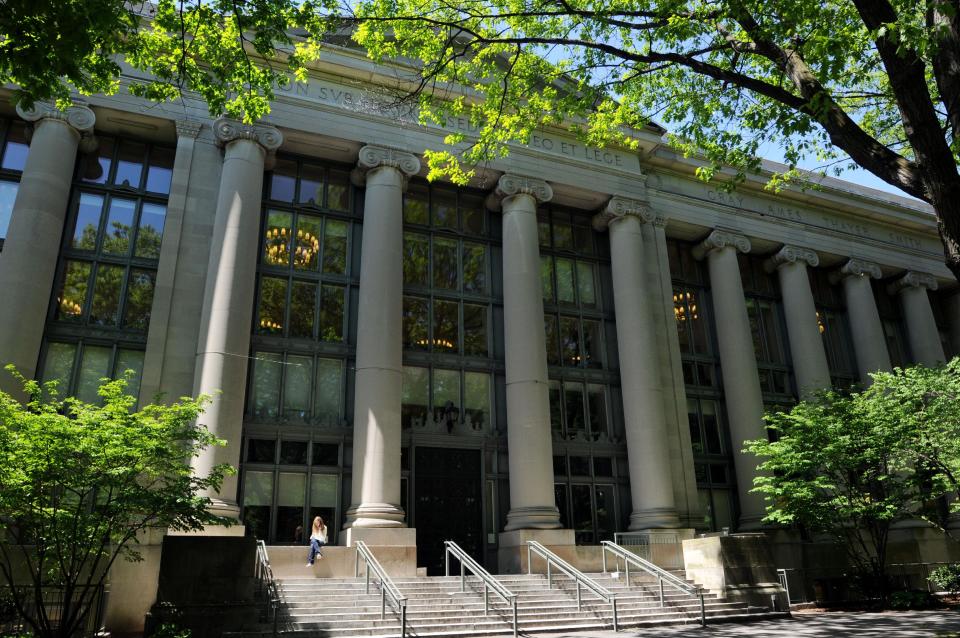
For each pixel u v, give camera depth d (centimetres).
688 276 3391
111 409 1438
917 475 2381
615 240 3045
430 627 1664
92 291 2300
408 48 1648
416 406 2611
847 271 3622
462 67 1741
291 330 2525
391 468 2288
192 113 2473
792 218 3566
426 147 2731
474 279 2883
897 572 2841
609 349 3022
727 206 3397
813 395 2788
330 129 2611
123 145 2492
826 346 3578
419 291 2744
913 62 1040
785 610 2125
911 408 2356
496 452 2664
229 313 2225
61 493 1416
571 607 1883
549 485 2506
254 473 2303
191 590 1507
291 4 1398
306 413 2441
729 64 1602
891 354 3762
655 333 2981
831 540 2911
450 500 2534
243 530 2048
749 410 3050
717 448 3111
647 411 2762
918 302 3766
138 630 1823
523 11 1595
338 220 2714
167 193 2489
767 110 1576
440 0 1634
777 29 1266
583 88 1748
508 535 2442
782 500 2542
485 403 2733
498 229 2977
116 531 1448
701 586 2164
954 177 1025
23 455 1307
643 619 1881
